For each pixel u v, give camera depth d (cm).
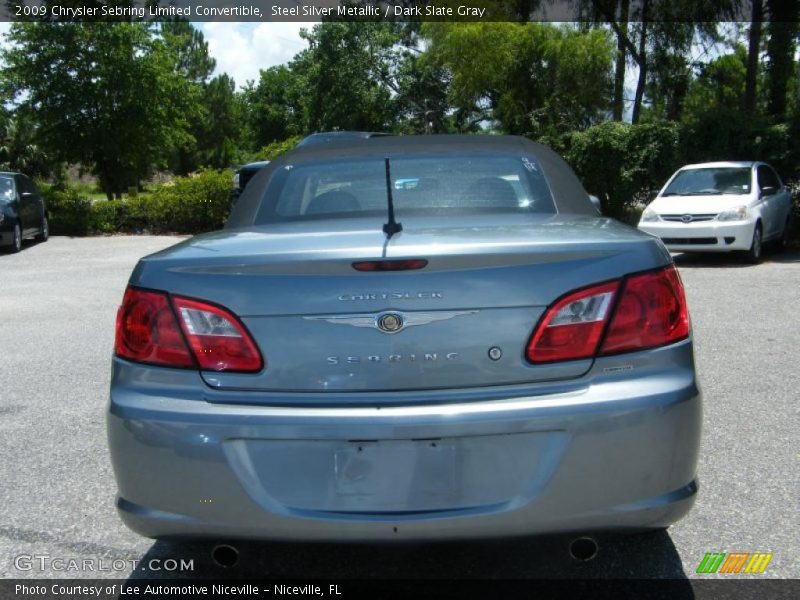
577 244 274
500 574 328
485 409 261
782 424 499
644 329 274
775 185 1519
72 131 2706
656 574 324
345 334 268
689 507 278
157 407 276
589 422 262
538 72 2991
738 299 973
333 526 262
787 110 2205
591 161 2042
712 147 1828
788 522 367
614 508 266
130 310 288
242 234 331
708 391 574
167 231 2300
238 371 273
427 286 267
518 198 381
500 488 262
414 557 345
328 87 4541
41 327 879
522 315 268
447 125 4422
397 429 260
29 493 418
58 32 2631
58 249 1830
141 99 2731
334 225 341
